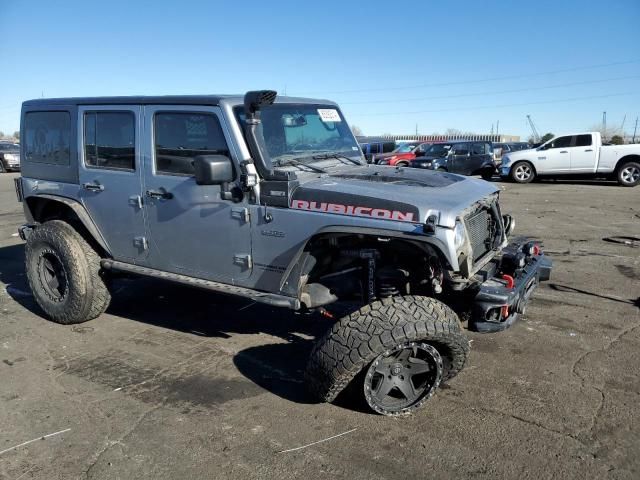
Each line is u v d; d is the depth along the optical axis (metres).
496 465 2.80
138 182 4.19
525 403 3.39
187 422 3.25
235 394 3.59
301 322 4.88
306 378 3.26
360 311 3.14
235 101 3.74
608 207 11.76
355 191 3.37
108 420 3.28
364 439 3.05
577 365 3.90
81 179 4.59
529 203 12.61
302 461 2.86
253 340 4.50
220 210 3.78
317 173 3.88
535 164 18.23
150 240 4.25
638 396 3.46
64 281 4.81
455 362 3.29
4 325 4.90
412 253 3.51
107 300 4.85
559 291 5.58
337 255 3.71
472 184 3.89
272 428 3.18
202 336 4.59
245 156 3.61
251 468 2.81
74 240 4.64
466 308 3.71
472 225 3.57
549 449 2.92
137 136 4.14
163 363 4.08
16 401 3.52
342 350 3.04
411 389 3.28
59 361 4.12
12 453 2.96
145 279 6.30
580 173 17.61
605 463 2.80
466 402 3.42
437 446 2.97
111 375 3.88
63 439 3.09
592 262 6.76
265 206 3.59
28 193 5.06
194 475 2.76
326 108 4.57
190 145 3.88
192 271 4.08
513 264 3.99
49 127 4.80
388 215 3.20
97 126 4.43
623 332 4.49
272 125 3.90
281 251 3.56
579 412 3.28
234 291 3.77
